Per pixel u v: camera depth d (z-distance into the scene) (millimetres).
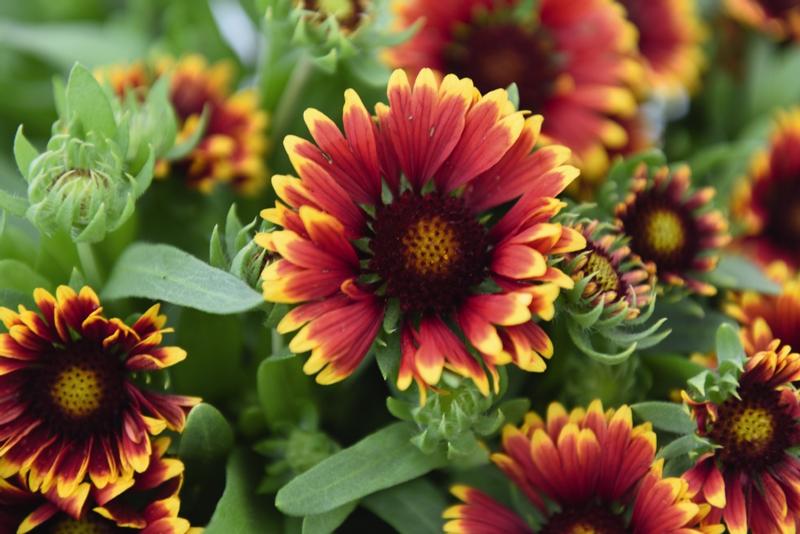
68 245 491
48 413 468
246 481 480
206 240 539
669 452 469
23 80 616
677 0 594
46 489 458
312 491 455
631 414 474
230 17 635
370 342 448
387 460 464
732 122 616
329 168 457
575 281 455
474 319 444
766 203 563
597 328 460
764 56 614
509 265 445
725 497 464
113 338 462
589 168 539
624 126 571
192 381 497
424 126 464
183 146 515
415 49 540
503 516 478
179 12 599
